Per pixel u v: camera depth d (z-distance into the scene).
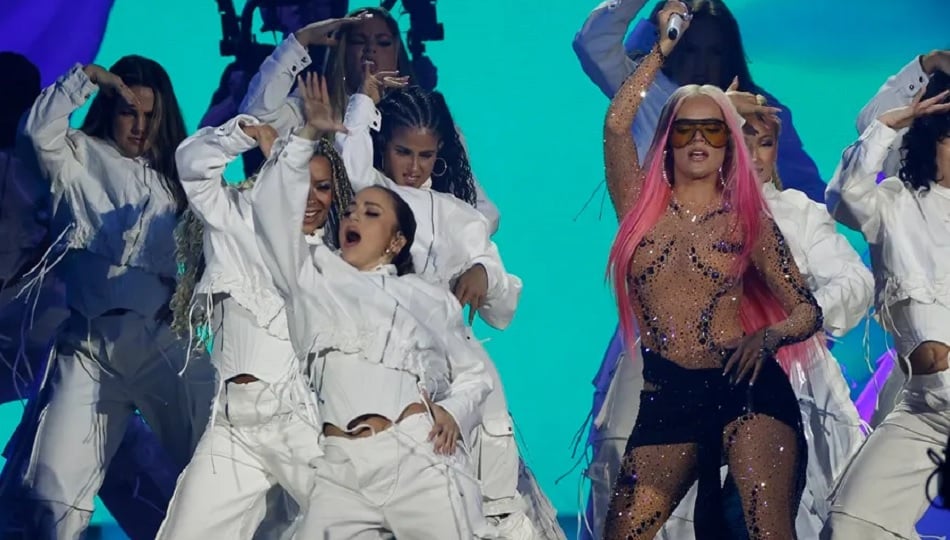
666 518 21.67
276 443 21.86
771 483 20.89
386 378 20.98
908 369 24.48
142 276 26.19
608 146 22.53
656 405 21.62
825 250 26.31
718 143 21.67
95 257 26.16
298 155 20.86
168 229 26.39
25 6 32.88
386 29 28.33
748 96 22.66
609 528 21.62
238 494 21.88
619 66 28.94
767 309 22.20
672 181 22.09
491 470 24.14
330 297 21.23
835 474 25.83
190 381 25.95
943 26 34.78
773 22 35.00
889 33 34.88
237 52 30.38
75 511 25.75
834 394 25.95
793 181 31.62
